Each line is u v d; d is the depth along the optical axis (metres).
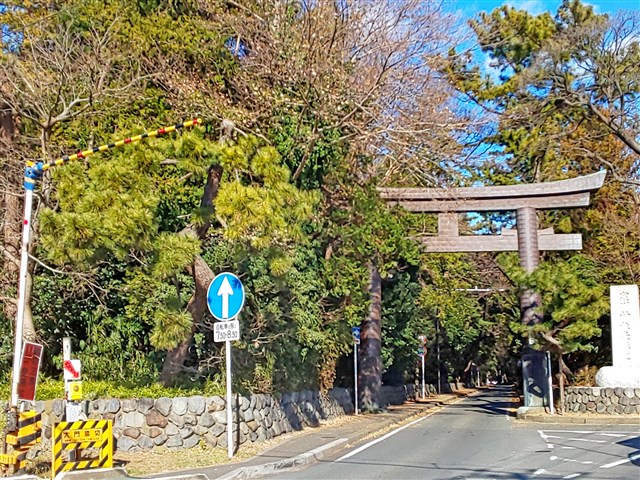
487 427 21.20
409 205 26.12
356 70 22.38
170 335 13.67
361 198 22.44
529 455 14.42
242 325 17.69
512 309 37.78
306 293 20.30
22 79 16.78
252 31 22.70
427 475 11.85
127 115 19.86
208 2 23.00
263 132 21.42
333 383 26.59
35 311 17.16
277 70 21.67
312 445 15.60
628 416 22.59
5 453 11.46
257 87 21.83
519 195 25.91
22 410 12.62
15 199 16.95
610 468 12.48
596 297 23.36
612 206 33.03
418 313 42.03
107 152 14.95
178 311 14.12
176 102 20.80
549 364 24.66
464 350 61.28
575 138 35.06
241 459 13.45
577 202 25.48
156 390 15.12
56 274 16.94
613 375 23.91
